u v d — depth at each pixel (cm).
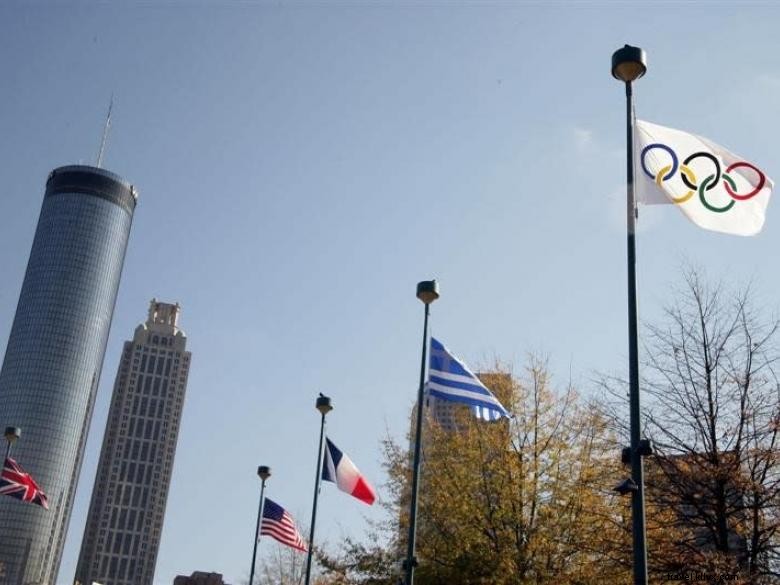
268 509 3412
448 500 2611
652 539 2088
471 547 2508
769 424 2030
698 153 1688
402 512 2842
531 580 2355
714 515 2078
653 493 2127
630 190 1597
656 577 2000
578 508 2412
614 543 2178
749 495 2027
